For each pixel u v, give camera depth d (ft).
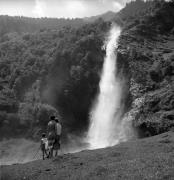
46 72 255.09
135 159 61.21
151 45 278.67
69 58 254.68
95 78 249.75
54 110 231.30
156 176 45.32
